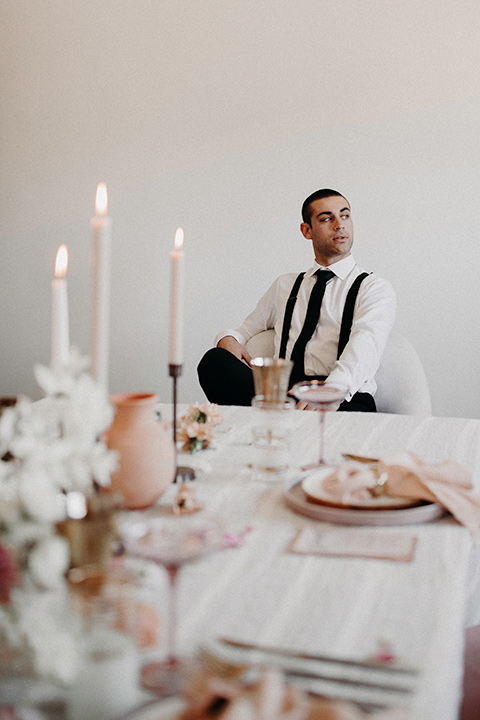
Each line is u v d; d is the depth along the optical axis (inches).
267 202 144.9
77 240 156.4
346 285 110.0
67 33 150.6
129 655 25.4
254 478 50.4
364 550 38.3
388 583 34.8
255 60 141.9
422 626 30.7
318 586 34.4
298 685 25.6
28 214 158.1
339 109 138.9
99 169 152.9
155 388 155.3
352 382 97.3
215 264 149.0
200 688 22.0
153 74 147.4
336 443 61.3
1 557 26.0
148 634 29.4
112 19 147.9
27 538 27.8
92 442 33.7
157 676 26.6
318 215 110.1
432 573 35.8
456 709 31.2
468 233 135.5
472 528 41.1
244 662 27.1
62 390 33.6
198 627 30.5
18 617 25.9
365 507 42.6
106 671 24.7
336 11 136.9
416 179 136.9
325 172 141.3
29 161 156.3
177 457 56.3
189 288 150.9
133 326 154.7
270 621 31.1
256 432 51.0
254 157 144.3
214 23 143.0
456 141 134.3
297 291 113.9
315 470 49.5
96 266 39.5
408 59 134.7
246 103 143.4
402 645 29.1
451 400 139.7
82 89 151.6
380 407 102.7
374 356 100.3
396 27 134.7
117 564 31.0
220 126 145.3
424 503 43.8
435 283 138.1
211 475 51.6
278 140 142.7
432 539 40.0
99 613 25.5
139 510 43.7
